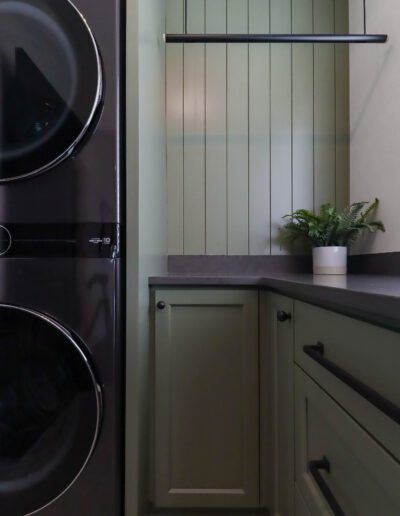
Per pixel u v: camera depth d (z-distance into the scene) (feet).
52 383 2.85
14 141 2.82
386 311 1.47
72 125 2.80
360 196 5.34
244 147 5.88
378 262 4.79
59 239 2.85
